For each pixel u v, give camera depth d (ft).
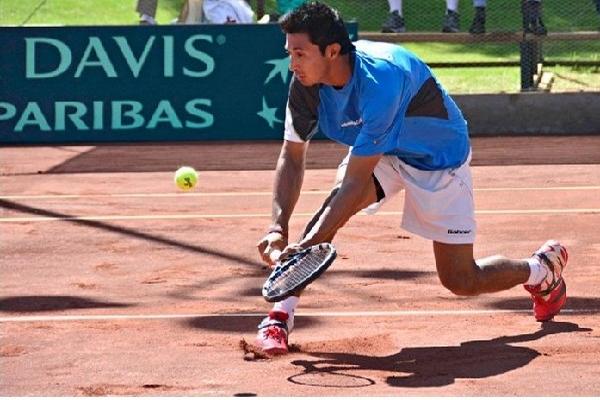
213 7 118.42
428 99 39.47
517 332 45.01
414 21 143.33
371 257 60.59
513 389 36.73
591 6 142.20
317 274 35.04
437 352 41.91
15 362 41.09
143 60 111.45
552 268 45.06
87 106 111.75
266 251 39.73
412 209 41.52
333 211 37.47
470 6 145.59
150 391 36.86
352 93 37.50
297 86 39.40
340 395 36.04
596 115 116.88
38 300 51.78
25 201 80.89
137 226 70.74
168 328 46.29
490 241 64.75
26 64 111.14
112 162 99.81
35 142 111.65
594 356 41.19
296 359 41.04
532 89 120.06
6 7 155.84
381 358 41.14
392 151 40.32
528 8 118.93
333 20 36.60
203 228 69.87
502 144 109.81
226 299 51.90
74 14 155.53
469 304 50.26
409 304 50.39
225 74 111.75
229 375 38.83
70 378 38.70
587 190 83.35
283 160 41.19
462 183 40.91
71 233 68.80
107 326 46.73
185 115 112.16
